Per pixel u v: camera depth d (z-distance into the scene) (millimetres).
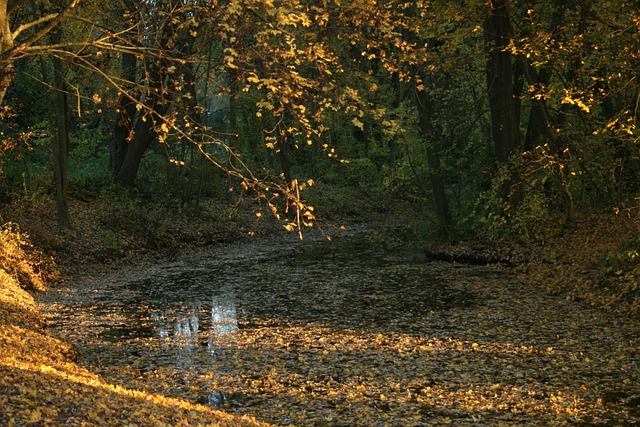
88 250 26469
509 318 16609
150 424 7836
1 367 8805
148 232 31328
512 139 26125
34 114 35219
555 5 23859
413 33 26328
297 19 9562
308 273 25203
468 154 30531
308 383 11969
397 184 30703
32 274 21688
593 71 15922
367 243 34750
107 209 31156
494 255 25328
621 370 12195
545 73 26219
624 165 25484
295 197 9312
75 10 22078
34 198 27234
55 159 26578
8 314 15336
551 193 28531
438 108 29266
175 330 16219
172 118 10203
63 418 7402
